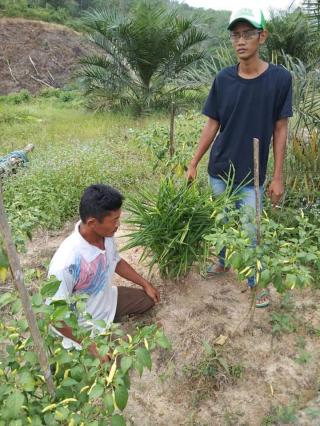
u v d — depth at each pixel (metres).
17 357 1.52
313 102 3.83
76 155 5.46
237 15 2.43
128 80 12.47
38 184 4.58
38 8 27.56
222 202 2.77
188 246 2.85
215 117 2.90
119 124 10.02
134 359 1.51
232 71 2.67
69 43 24.25
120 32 11.20
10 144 7.53
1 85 20.52
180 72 12.02
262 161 2.81
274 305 3.02
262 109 2.63
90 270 2.32
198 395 2.41
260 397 2.39
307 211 3.78
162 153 4.32
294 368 2.55
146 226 2.89
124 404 1.44
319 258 2.29
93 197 2.15
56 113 12.30
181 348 2.68
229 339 2.74
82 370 1.53
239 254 2.26
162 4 11.65
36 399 1.61
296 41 10.23
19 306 1.49
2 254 1.31
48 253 3.82
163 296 3.10
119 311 2.80
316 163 3.87
